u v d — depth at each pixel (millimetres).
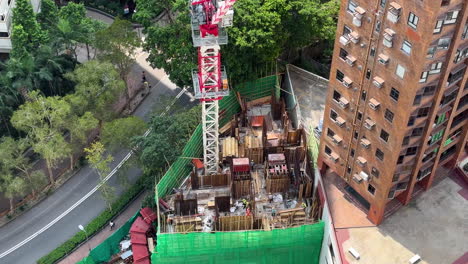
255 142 88188
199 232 71562
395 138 60188
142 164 83000
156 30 89562
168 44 89688
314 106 90312
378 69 58469
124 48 95750
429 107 59031
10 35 99438
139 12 91312
